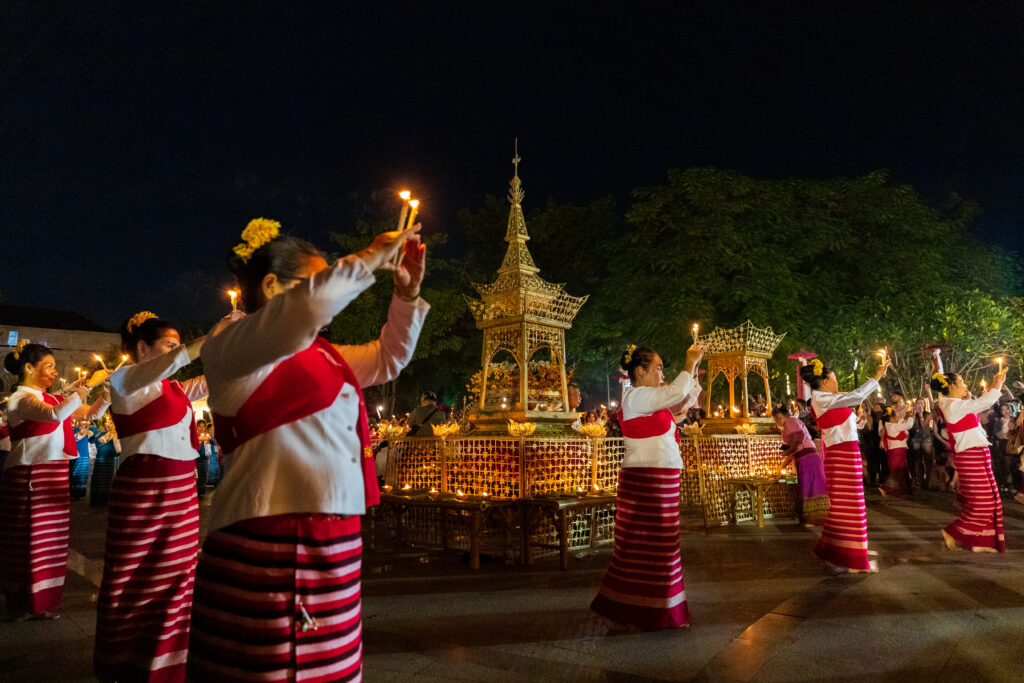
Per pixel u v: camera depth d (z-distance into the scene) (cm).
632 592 414
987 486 673
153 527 322
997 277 1691
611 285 1672
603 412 1097
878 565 610
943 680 332
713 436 888
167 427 331
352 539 182
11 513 450
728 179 1586
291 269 195
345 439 182
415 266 201
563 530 586
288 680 165
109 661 309
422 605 475
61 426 466
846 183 1661
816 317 1532
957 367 1577
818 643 388
